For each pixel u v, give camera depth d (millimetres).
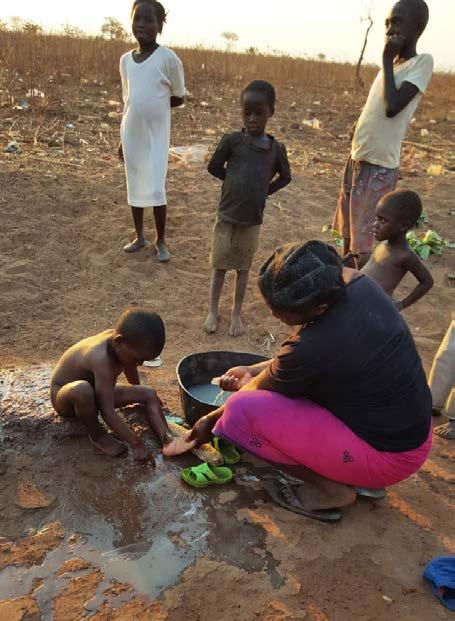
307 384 2490
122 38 21219
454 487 3045
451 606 2354
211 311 4570
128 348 2783
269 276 2371
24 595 2283
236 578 2410
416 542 2668
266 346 4457
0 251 5398
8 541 2516
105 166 7871
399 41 4211
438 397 3662
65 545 2516
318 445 2553
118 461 2973
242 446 2721
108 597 2293
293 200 7379
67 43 18203
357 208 4656
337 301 2406
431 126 15484
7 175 6980
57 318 4512
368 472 2578
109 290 5012
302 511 2752
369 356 2381
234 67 21703
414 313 5105
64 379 3002
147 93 5031
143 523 2656
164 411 3416
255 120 3971
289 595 2355
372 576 2473
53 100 12117
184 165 8320
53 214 6195
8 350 4000
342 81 23812
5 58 15086
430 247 6262
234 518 2719
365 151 4473
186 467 3000
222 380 3102
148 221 6324
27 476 2850
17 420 3068
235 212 4145
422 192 8148
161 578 2393
